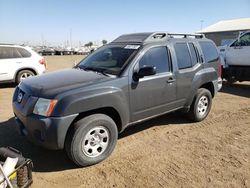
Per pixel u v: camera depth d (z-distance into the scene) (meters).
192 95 5.59
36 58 10.75
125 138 5.02
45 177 3.69
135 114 4.54
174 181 3.58
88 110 3.81
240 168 3.93
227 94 9.31
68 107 3.60
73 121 3.81
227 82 11.18
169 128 5.57
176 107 5.32
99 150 4.05
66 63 25.61
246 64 9.57
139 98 4.52
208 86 6.23
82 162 3.85
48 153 4.36
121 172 3.80
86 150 3.87
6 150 3.28
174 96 5.17
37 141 3.74
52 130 3.56
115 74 4.34
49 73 4.77
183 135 5.20
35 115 3.70
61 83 4.02
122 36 5.65
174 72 5.09
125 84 4.27
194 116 5.80
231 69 10.11
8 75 10.11
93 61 5.04
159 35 5.21
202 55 5.83
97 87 3.95
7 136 5.00
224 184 3.52
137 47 4.70
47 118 3.57
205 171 3.83
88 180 3.62
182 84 5.29
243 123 5.97
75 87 3.85
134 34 5.46
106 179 3.63
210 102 6.09
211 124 5.87
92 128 3.87
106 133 4.06
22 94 4.12
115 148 4.57
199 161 4.13
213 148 4.61
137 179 3.62
